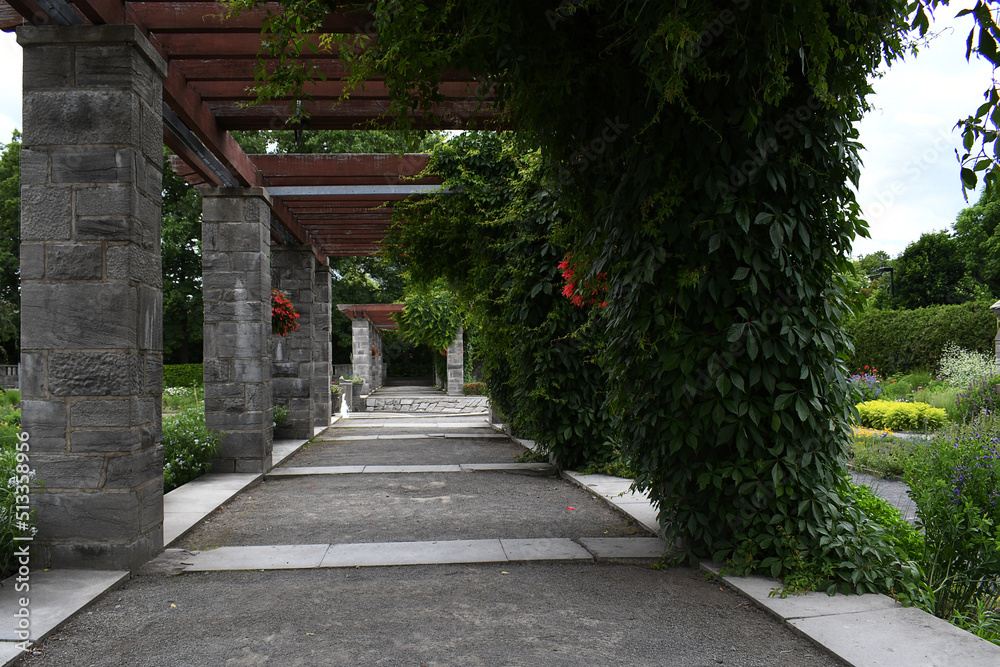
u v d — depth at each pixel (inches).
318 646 106.0
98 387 144.3
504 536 177.8
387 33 119.5
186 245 1163.3
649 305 146.0
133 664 99.5
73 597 125.2
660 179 138.2
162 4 169.8
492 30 120.2
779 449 136.3
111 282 145.2
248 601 127.2
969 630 122.5
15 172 1186.6
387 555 158.1
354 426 529.0
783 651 103.3
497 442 415.5
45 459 143.7
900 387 611.8
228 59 195.9
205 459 276.5
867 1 117.0
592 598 128.1
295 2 128.0
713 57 126.3
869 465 302.4
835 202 138.7
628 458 162.7
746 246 134.3
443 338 933.2
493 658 101.4
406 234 353.7
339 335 1398.9
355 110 228.2
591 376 278.5
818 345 135.4
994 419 254.5
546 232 276.5
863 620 112.4
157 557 156.6
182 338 1223.5
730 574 136.0
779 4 111.0
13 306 1075.9
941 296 1060.5
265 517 204.1
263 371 288.0
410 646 106.0
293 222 382.9
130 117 146.4
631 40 128.5
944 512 141.6
